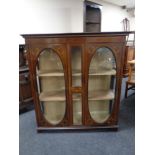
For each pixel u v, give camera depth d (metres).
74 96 2.10
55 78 2.28
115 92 2.09
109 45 1.91
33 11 3.35
